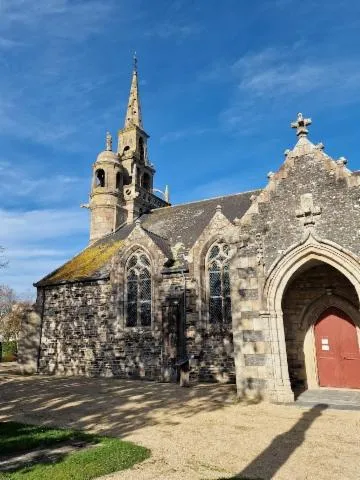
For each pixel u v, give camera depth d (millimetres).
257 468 6656
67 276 23703
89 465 6523
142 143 35656
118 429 9359
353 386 14508
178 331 18391
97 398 13641
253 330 13047
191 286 19172
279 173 13844
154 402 12734
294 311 15648
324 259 12539
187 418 10398
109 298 21406
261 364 12719
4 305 56375
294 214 13211
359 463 6879
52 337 22953
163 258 20234
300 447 7789
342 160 12859
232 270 13852
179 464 6828
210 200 26938
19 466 6617
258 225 13742
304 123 13922
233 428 9297
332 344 15102
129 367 19875
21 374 22484
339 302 15039
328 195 12805
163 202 34656
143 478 6148
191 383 17234
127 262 21344
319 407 11461
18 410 11805
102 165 30953
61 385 17188
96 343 21281
